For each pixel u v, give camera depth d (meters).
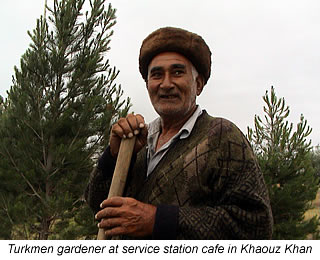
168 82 1.12
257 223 0.91
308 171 5.18
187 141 1.08
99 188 1.23
